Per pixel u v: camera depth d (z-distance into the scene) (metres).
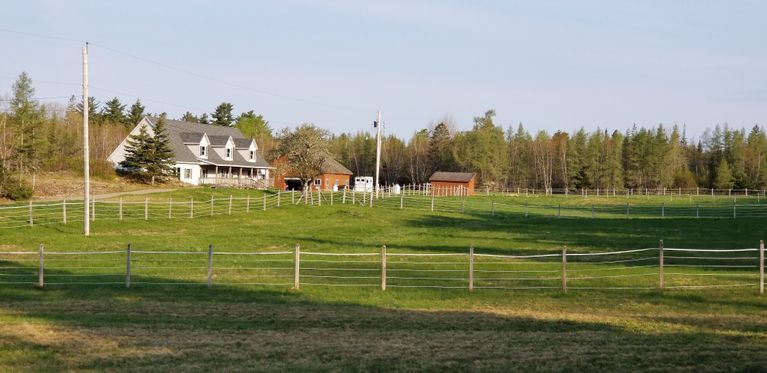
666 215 55.03
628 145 121.88
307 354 12.50
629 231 38.44
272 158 62.41
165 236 33.50
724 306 18.34
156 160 65.25
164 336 13.81
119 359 11.92
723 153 123.88
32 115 62.31
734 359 12.30
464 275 23.53
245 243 31.91
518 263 26.45
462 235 36.97
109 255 26.81
